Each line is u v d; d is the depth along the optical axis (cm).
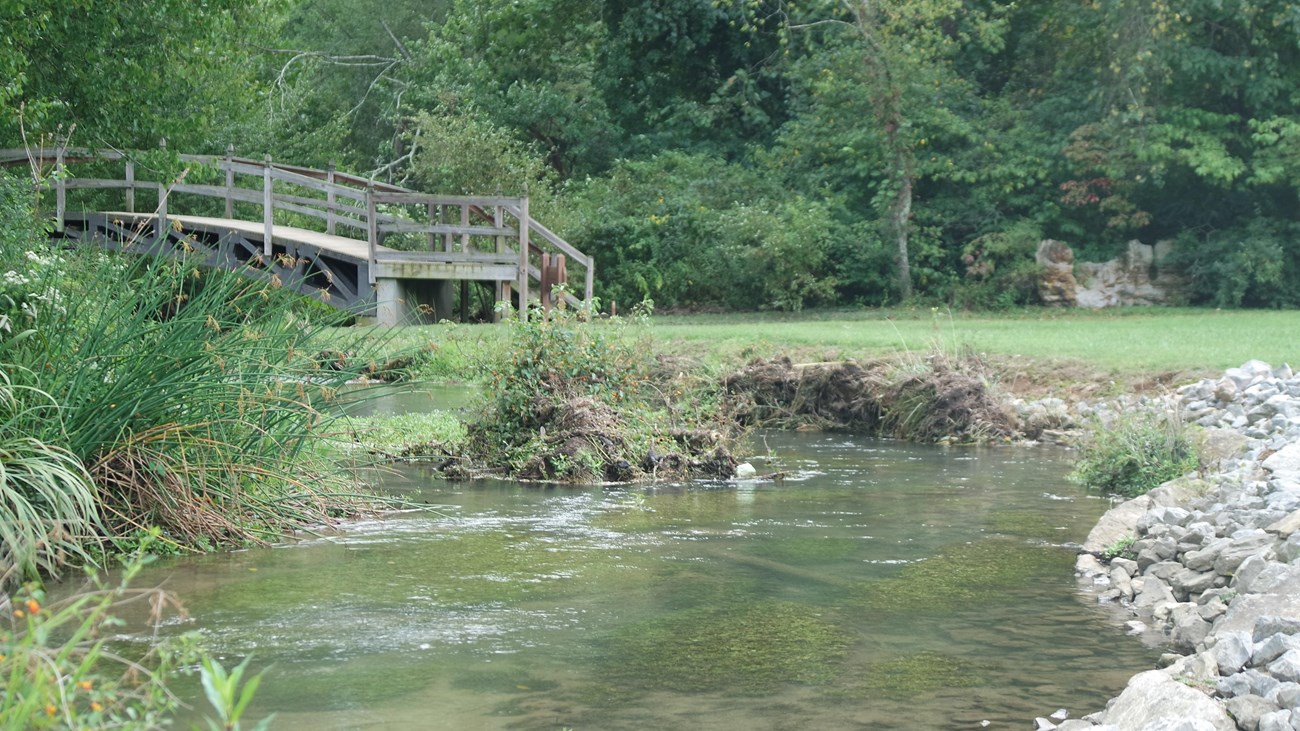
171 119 1791
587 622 604
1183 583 659
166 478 763
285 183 2933
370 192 2252
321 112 4456
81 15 1581
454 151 2964
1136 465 1046
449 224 2548
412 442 1204
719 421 1268
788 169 3375
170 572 696
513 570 714
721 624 605
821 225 2992
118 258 845
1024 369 1598
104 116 1661
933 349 1619
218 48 1848
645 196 3222
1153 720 439
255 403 814
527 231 2338
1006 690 507
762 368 1612
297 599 636
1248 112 3209
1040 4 3459
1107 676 528
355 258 2269
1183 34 3028
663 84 3809
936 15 3131
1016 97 3491
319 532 823
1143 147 3011
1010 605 651
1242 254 2947
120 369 775
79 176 2464
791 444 1388
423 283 2425
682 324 2497
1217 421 1221
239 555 746
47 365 749
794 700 491
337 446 1065
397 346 1839
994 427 1408
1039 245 3041
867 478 1113
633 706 481
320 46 4644
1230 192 3178
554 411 1130
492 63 3962
